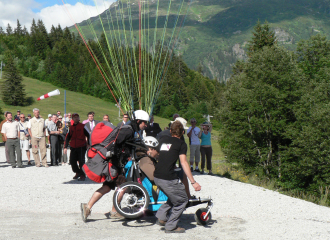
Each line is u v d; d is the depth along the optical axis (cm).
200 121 10750
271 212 608
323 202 1277
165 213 464
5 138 1198
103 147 500
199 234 442
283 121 2253
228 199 725
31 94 11519
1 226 461
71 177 988
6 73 10300
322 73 3184
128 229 461
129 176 499
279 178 2208
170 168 449
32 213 568
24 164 1330
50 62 14650
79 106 11062
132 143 493
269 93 2269
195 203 484
